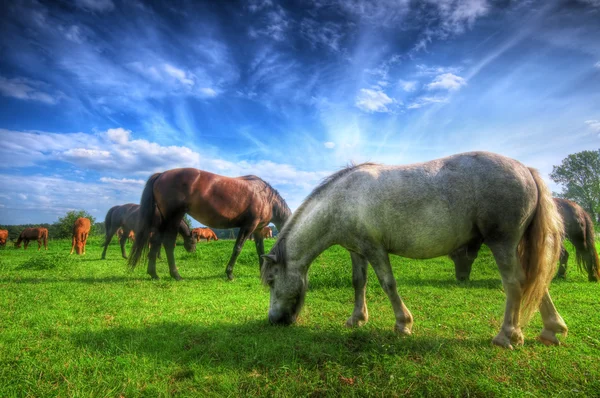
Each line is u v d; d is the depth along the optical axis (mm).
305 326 4328
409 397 2527
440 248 3824
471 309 5082
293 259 4305
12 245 24938
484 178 3605
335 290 6516
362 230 3910
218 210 7664
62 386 2635
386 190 3809
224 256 11367
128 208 12812
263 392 2607
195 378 2799
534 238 3631
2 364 2994
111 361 3123
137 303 5348
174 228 7625
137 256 7348
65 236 33688
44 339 3678
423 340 3562
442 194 3674
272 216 8859
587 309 5012
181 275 8281
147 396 2555
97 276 7930
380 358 3053
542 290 3545
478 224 3668
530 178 3645
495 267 8188
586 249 7340
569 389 2613
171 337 3752
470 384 2650
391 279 3924
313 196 4328
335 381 2705
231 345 3484
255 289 6734
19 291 6020
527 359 3133
